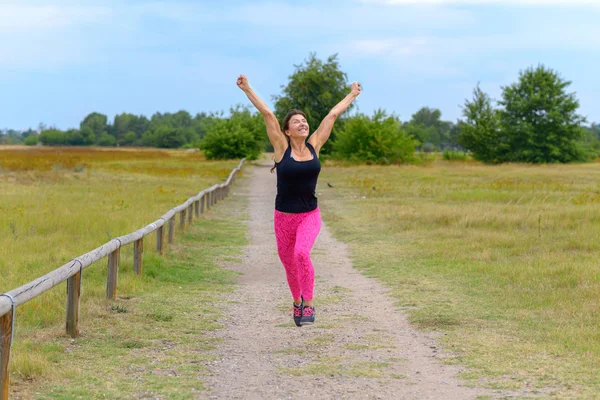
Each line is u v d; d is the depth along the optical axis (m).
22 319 7.81
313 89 62.31
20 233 14.52
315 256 14.48
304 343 7.40
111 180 33.91
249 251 15.20
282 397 5.51
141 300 9.46
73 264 7.12
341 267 13.20
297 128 6.29
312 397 5.50
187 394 5.53
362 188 32.06
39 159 51.25
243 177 43.44
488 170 50.50
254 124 67.44
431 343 7.28
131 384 5.75
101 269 10.92
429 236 16.27
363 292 10.62
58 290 9.13
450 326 8.05
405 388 5.72
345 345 7.25
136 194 25.58
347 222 20.12
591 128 174.88
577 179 37.91
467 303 9.38
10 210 18.14
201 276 11.88
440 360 6.59
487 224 17.30
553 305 8.80
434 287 10.66
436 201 25.03
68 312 7.25
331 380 5.97
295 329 8.12
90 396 5.38
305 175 6.34
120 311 8.60
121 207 20.50
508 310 8.80
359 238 16.88
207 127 66.44
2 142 190.75
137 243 10.94
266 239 17.22
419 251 14.29
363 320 8.62
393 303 9.68
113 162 55.75
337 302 9.84
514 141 70.81
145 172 41.94
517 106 70.19
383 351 7.00
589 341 6.99
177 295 10.09
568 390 5.50
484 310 8.88
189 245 15.35
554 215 17.64
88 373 6.02
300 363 6.57
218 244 15.98
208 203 24.08
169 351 6.94
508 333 7.60
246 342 7.46
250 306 9.61
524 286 10.16
